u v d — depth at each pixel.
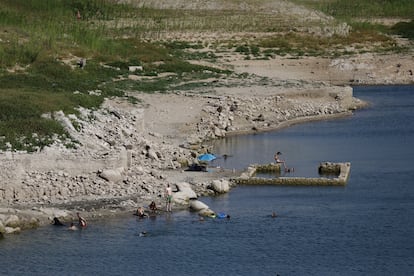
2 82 184.75
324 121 187.75
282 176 140.12
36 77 192.12
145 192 126.50
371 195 130.25
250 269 104.00
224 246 109.94
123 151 133.00
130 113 162.00
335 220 119.06
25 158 125.75
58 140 135.75
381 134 173.88
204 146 159.12
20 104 145.88
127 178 129.12
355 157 153.88
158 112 180.25
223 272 103.06
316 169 144.75
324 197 129.12
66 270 103.31
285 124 183.12
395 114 195.12
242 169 143.00
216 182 130.25
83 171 128.00
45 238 111.19
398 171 143.62
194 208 121.00
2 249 108.19
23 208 118.62
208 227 115.75
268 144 164.25
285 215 120.88
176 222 117.00
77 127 144.38
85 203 121.38
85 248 108.62
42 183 123.88
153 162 142.12
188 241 111.25
